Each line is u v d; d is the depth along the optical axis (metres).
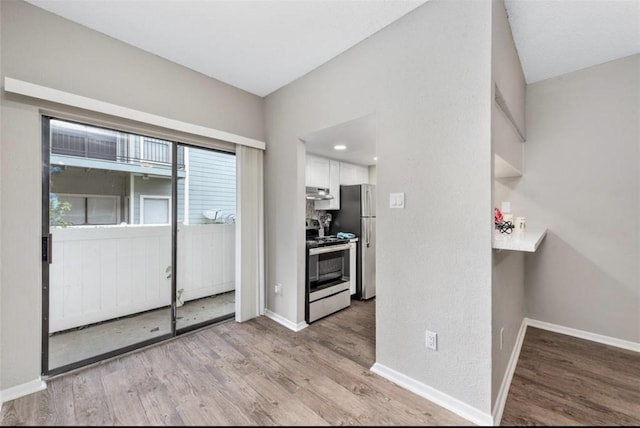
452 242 1.69
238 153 2.99
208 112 2.79
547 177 2.83
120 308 2.35
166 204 2.61
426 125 1.81
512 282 2.16
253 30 2.13
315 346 2.47
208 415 1.61
